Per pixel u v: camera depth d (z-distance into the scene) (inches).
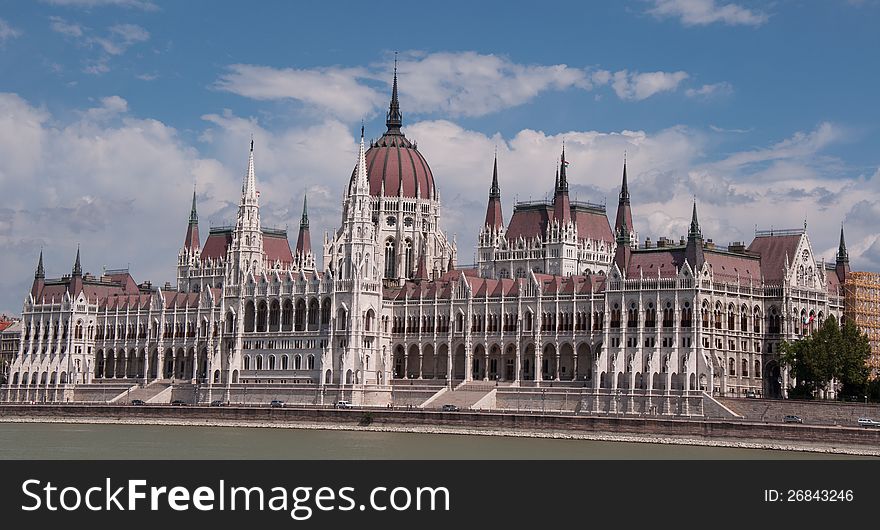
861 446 7411.4
